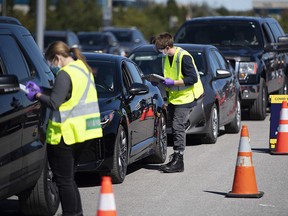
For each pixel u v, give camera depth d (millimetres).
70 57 12438
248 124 28406
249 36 30438
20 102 12289
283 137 20969
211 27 30797
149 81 18734
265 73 30062
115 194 15641
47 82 13742
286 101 20984
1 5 61344
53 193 13727
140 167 19062
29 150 12555
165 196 15453
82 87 12227
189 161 19812
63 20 83312
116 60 18172
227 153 21172
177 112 18172
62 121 12148
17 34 13523
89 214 13938
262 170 18422
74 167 12633
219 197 15312
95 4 90188
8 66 12609
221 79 24156
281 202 14844
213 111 22828
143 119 18062
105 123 15969
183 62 18000
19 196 13297
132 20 101625
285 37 31281
